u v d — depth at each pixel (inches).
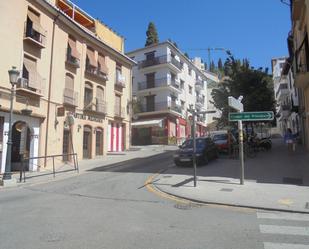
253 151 908.0
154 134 1710.1
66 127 918.4
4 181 545.3
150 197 430.9
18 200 416.2
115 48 1253.7
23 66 765.9
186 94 1989.4
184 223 296.8
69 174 693.3
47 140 833.5
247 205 366.3
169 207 370.0
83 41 1021.2
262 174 579.5
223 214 334.6
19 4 758.5
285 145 1128.2
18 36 749.3
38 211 348.2
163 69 1755.7
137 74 1833.2
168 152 1120.8
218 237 252.7
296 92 1195.9
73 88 960.9
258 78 941.8
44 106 829.8
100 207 370.0
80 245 234.2
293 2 731.4
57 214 333.7
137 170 703.7
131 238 250.8
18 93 737.0
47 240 246.1
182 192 448.8
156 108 1753.2
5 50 710.5
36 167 784.9
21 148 730.8
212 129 2139.5
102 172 703.1
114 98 1198.3
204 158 723.4
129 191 476.1
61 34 912.9
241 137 508.7
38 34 817.5
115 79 1210.0
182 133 1879.9
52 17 876.0
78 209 358.9
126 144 1267.2
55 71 877.8
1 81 694.5
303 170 595.8
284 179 526.6
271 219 312.3
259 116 496.1
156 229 276.2
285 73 1552.7
